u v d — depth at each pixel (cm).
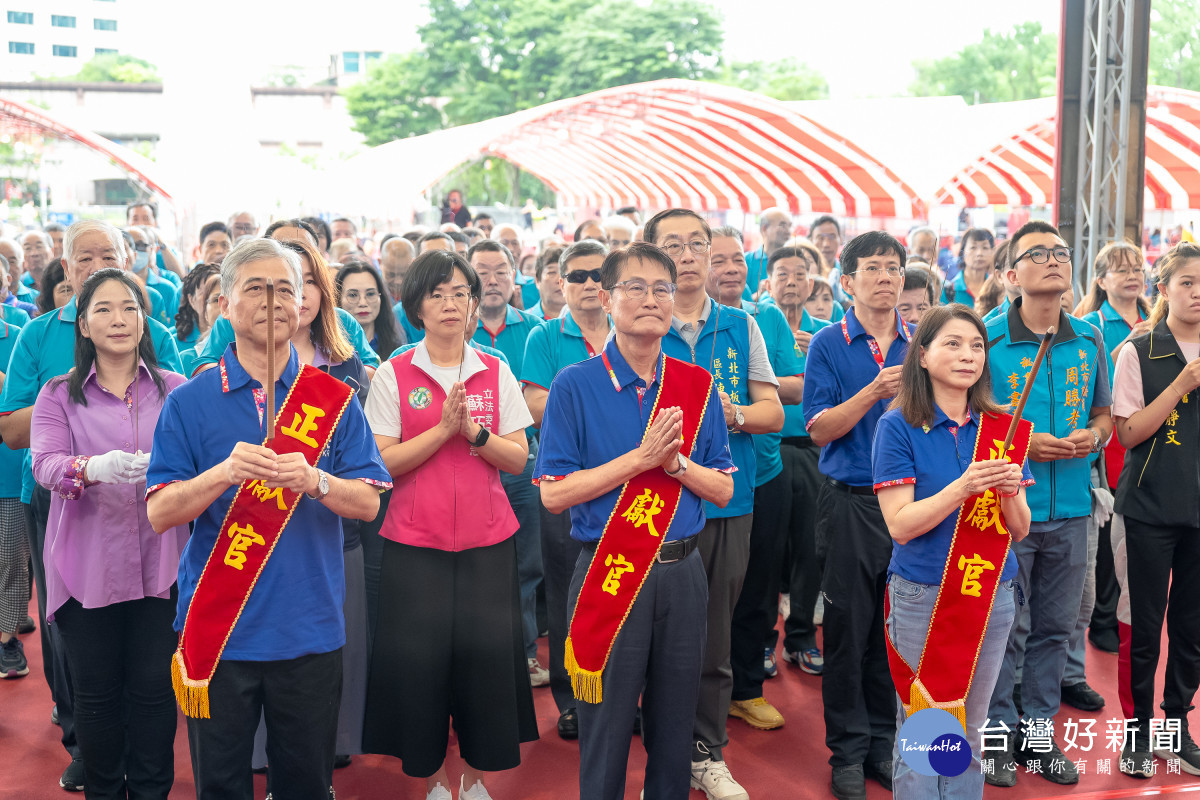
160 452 240
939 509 257
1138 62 664
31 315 521
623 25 3438
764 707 384
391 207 1267
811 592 436
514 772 345
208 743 239
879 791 331
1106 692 410
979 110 1233
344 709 328
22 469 373
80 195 3288
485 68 3556
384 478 253
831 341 341
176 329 455
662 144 1470
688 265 328
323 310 314
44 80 4209
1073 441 325
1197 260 335
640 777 340
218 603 236
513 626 309
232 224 688
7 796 327
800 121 1055
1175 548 344
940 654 267
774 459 375
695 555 269
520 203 3812
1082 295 679
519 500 420
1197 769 342
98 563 273
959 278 652
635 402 266
